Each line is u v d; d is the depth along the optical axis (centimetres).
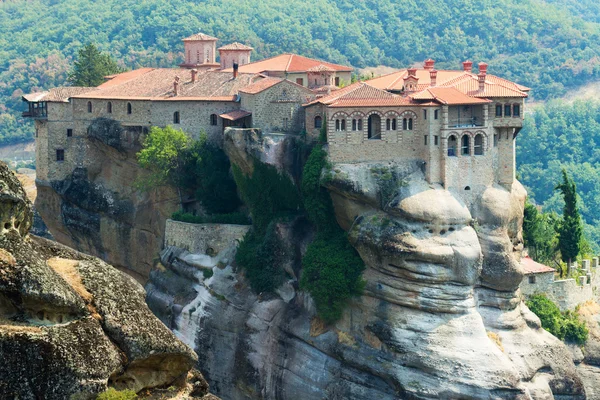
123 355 7306
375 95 14900
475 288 14688
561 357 14812
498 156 15150
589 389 15500
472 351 13900
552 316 15512
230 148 15738
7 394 6875
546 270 15762
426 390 13812
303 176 15062
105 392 7069
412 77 15600
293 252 15400
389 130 14762
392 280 14188
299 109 16025
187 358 7588
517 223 15288
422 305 14038
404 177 14625
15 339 6938
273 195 15675
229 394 15338
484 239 14712
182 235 16212
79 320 7200
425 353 13900
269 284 15375
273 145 15538
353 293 14550
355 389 14300
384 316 14238
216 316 15438
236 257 15725
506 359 13988
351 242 14550
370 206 14638
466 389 13725
